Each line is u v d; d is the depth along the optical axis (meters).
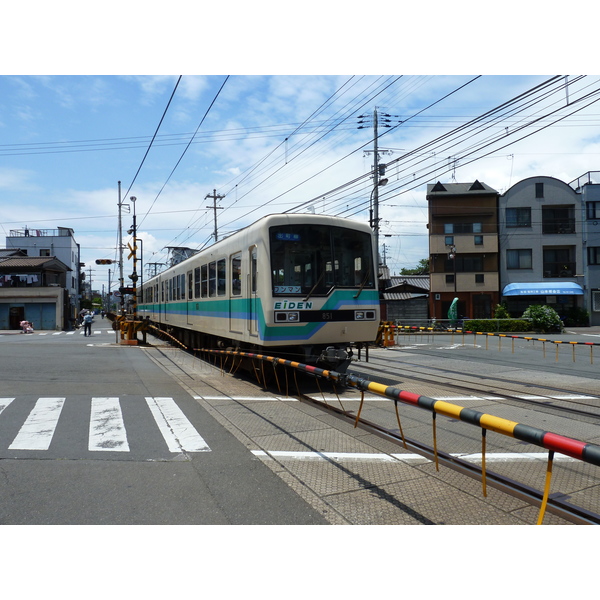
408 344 18.97
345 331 8.77
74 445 5.39
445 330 27.25
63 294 39.03
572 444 2.70
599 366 11.88
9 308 38.09
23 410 7.07
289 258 8.39
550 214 33.44
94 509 3.74
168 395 8.22
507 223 33.44
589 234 33.12
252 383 9.52
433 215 33.50
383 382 9.23
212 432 5.92
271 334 8.20
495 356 14.17
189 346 15.98
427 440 5.64
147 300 25.02
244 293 9.32
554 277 33.31
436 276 33.62
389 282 39.50
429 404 3.96
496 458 4.95
